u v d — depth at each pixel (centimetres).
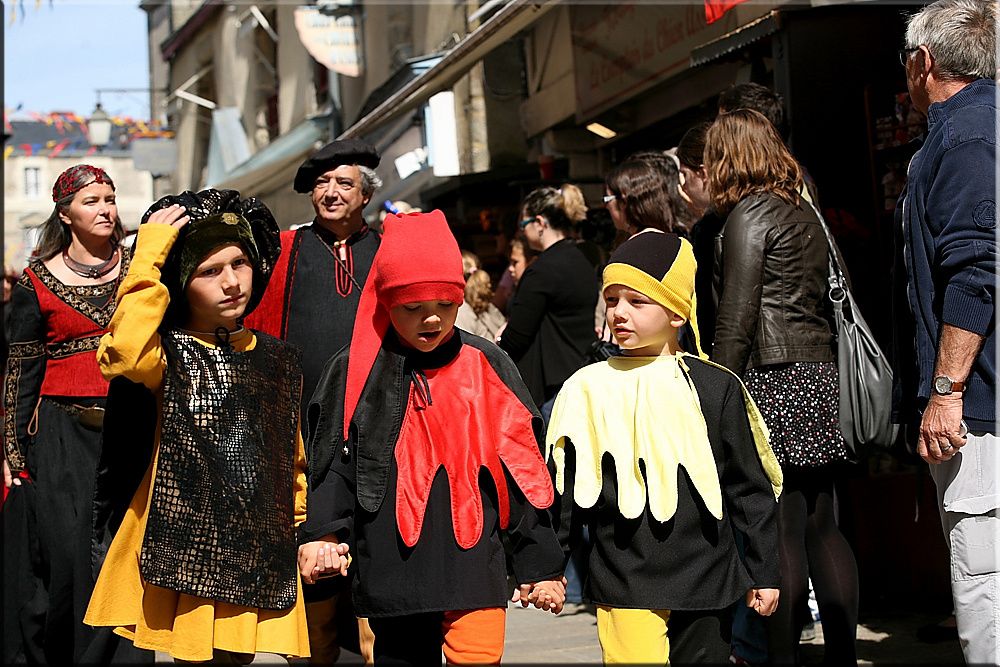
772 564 363
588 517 375
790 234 423
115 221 497
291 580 356
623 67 909
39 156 3303
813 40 644
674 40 829
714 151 440
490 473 355
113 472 352
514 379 368
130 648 446
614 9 919
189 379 350
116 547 348
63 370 481
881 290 638
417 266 346
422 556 346
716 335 423
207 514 343
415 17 1366
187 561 339
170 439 344
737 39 668
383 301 354
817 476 428
